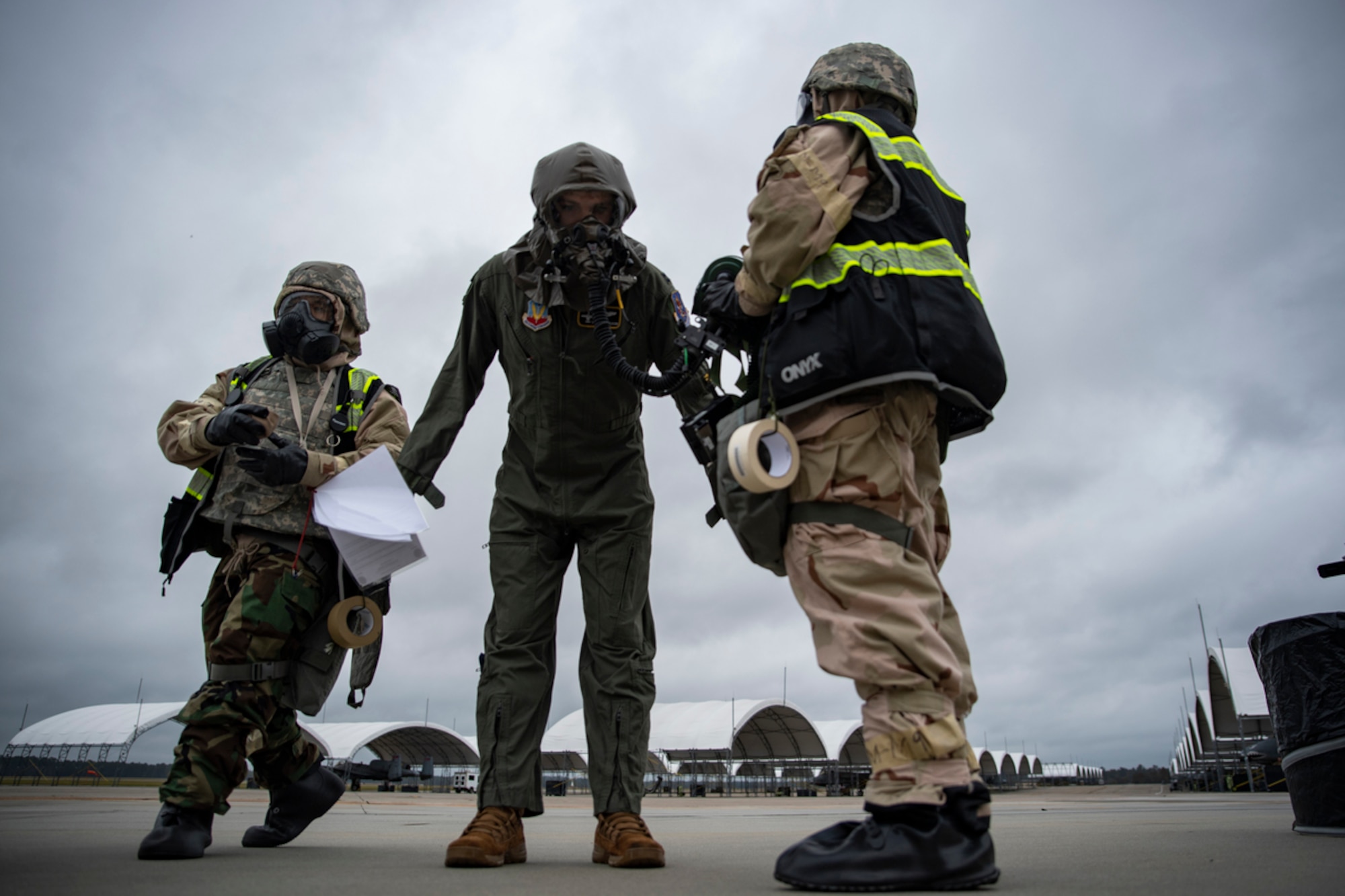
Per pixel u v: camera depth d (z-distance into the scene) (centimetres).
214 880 175
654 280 272
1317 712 318
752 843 351
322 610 276
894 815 149
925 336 164
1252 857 235
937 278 171
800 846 156
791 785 5772
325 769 294
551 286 254
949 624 187
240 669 248
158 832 224
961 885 146
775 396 171
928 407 173
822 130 178
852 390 165
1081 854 249
